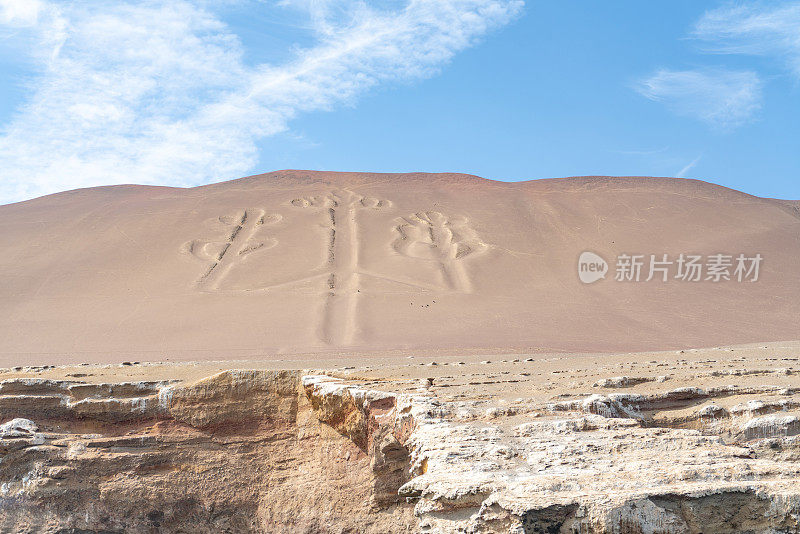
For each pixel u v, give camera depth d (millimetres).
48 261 87875
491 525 11359
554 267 85875
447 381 24172
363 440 21219
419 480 13055
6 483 22891
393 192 111875
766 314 72938
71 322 70625
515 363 33094
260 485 23156
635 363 30203
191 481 23312
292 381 24516
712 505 11211
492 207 105250
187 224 97062
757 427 18734
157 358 56375
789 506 11086
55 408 24750
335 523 21188
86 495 22969
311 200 106250
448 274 83250
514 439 15398
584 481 12141
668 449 14180
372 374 27062
